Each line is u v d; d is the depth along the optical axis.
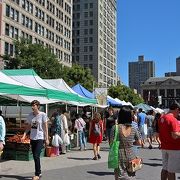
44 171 11.32
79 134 18.73
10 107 29.47
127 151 6.74
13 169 11.59
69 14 103.88
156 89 179.62
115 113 16.97
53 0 91.44
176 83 175.62
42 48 51.38
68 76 67.62
